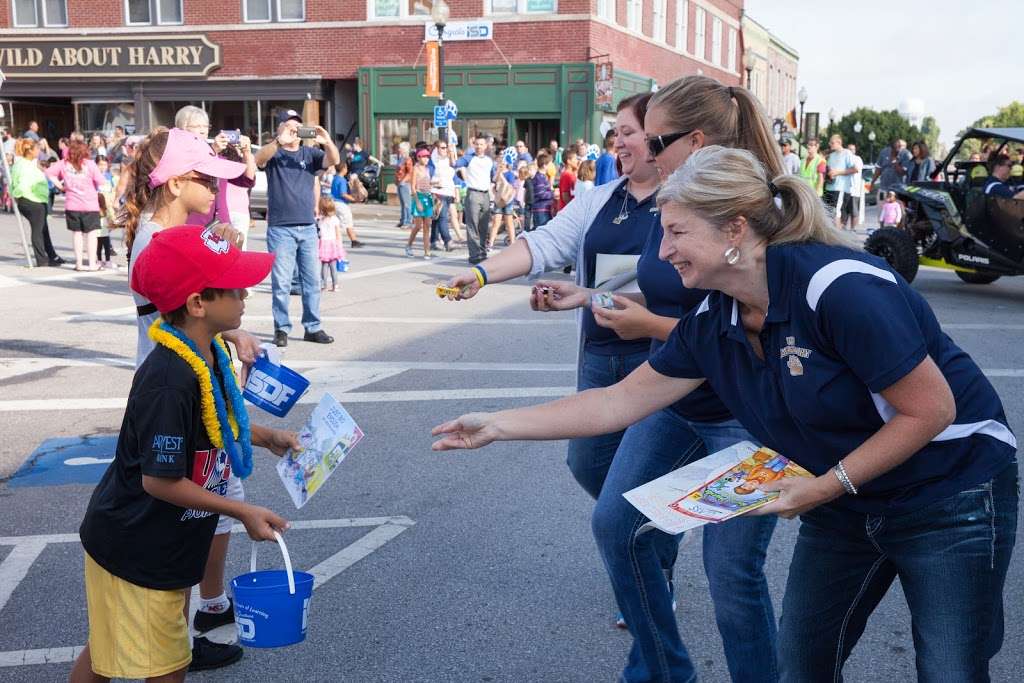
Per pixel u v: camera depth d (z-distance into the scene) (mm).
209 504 2730
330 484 5594
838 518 2484
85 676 2908
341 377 8008
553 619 4027
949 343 2434
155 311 3824
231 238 2936
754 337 2484
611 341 3594
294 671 3619
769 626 2996
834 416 2320
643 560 3166
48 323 10227
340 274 14453
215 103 31016
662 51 35031
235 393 2877
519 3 28484
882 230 13633
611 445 3670
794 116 37062
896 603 4191
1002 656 3721
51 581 4340
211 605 3752
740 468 2564
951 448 2340
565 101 28484
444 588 4293
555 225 3770
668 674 3223
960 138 13508
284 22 29953
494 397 7418
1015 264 12570
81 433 6500
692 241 2348
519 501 5344
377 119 29781
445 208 17703
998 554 2359
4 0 31656
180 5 30641
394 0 29156
